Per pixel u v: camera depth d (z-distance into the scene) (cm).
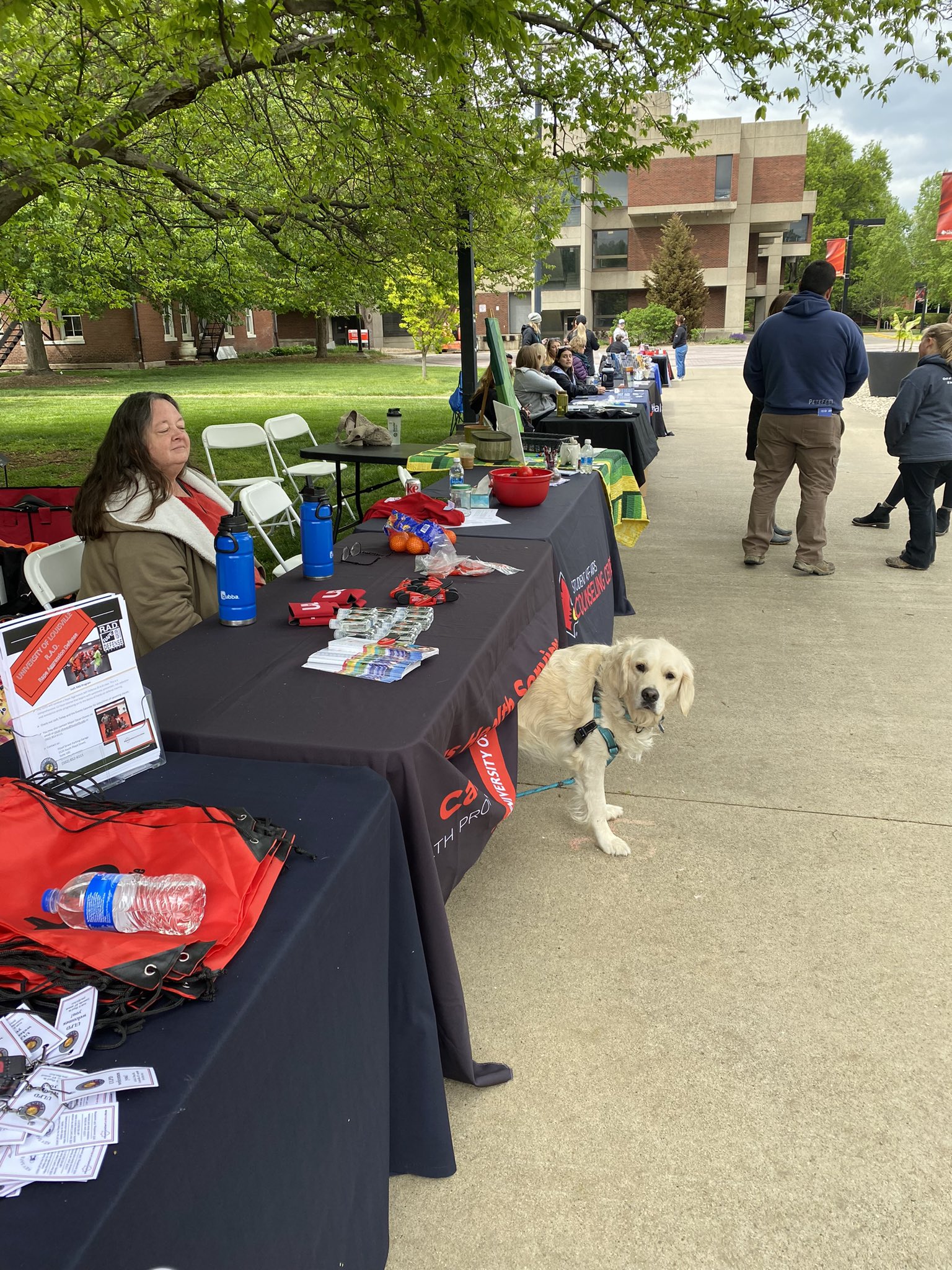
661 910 284
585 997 246
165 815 146
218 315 2781
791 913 281
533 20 522
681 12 523
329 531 312
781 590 602
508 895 293
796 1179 191
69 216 737
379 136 543
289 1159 122
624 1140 201
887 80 546
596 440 770
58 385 2311
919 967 256
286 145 625
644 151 610
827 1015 238
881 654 490
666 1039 231
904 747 388
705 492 927
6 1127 91
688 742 396
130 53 445
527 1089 215
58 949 116
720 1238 178
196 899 123
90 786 164
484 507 433
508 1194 189
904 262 6262
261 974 117
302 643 248
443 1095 189
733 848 317
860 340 595
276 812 160
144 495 271
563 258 3997
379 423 1413
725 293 4275
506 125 596
